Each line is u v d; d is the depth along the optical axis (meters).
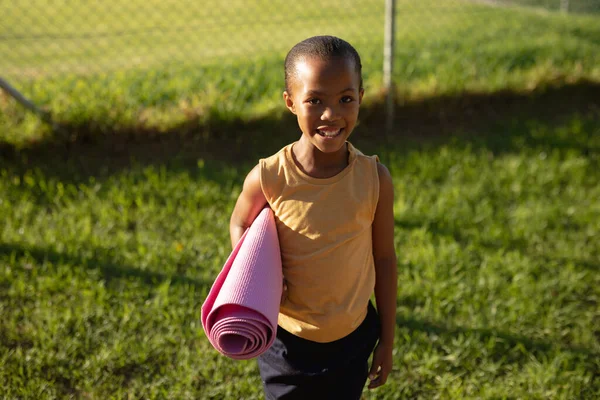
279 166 1.80
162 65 6.50
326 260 1.77
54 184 4.36
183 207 4.18
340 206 1.77
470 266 3.62
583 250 3.83
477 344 3.03
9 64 6.84
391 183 1.87
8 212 3.99
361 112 5.23
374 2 10.11
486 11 9.41
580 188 4.50
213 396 2.75
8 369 2.82
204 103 5.04
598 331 3.20
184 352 2.96
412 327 3.17
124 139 4.86
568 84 5.81
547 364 2.93
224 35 8.33
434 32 8.01
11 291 3.29
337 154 1.79
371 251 1.90
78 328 3.08
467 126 5.38
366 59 6.33
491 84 5.62
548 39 7.37
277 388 1.93
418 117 5.43
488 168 4.69
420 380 2.88
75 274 3.47
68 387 2.78
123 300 3.28
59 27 8.87
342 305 1.82
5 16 9.37
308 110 1.64
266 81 5.69
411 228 4.00
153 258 3.60
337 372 1.88
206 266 3.58
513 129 5.27
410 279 3.50
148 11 9.79
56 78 5.80
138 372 2.88
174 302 3.27
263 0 10.34
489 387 2.80
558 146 5.02
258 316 1.60
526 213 4.15
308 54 1.62
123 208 4.07
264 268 1.67
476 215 4.14
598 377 2.88
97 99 5.04
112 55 7.32
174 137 4.93
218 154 4.85
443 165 4.70
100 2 10.28
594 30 8.08
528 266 3.60
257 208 1.87
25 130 4.68
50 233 3.75
